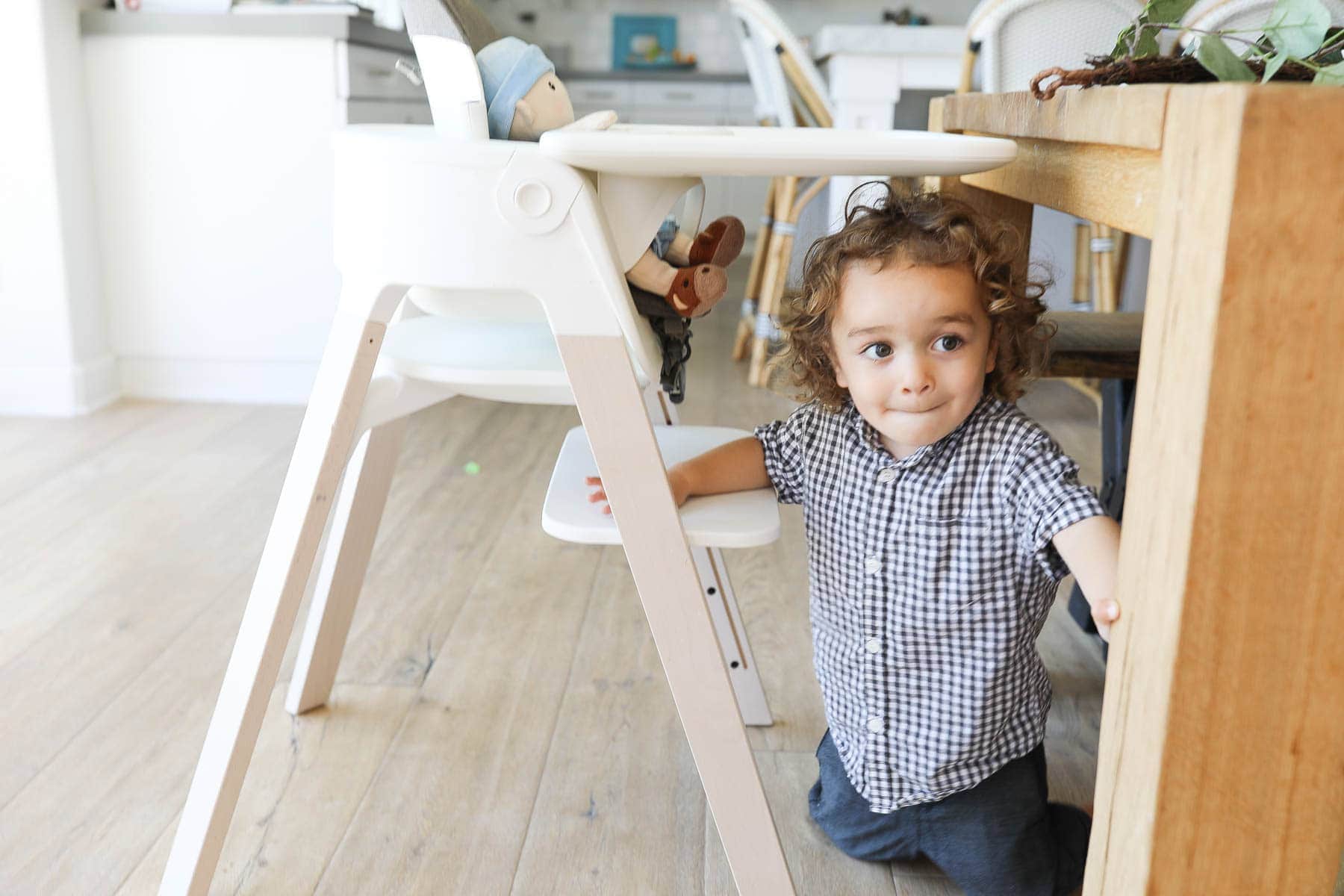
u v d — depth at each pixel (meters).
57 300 2.57
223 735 0.96
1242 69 0.74
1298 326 0.58
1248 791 0.64
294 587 0.95
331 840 1.10
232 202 2.69
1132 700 0.67
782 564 1.81
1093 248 2.77
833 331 0.92
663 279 0.94
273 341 2.77
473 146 0.81
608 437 0.84
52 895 1.01
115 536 1.86
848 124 2.78
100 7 2.69
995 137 1.08
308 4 2.63
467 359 0.95
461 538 1.88
